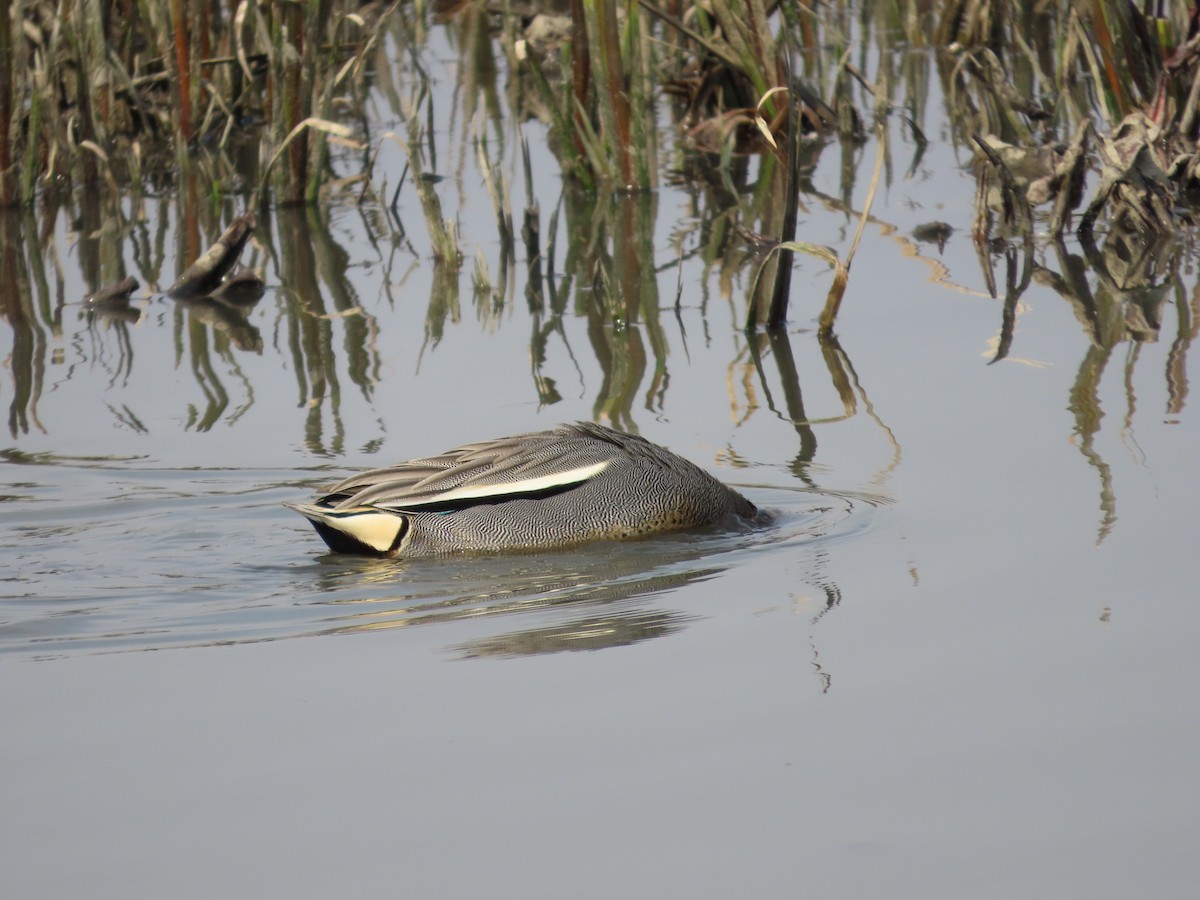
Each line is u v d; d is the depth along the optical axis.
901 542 9.71
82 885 6.14
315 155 20.11
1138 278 15.64
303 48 20.19
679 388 13.20
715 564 9.72
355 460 11.69
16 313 16.17
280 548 10.33
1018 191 17.52
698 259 17.12
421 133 22.94
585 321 15.23
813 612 8.66
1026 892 5.91
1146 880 5.96
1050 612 8.40
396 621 8.86
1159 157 17.55
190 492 11.25
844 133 22.02
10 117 20.11
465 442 11.98
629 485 10.36
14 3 19.66
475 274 16.61
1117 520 9.69
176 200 20.66
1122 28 18.34
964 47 23.91
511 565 9.95
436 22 28.81
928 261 16.58
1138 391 12.28
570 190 20.36
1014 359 13.35
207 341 15.05
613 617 8.77
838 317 14.92
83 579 9.73
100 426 12.65
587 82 20.17
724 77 22.17
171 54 21.44
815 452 11.55
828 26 24.89
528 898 5.96
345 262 17.72
